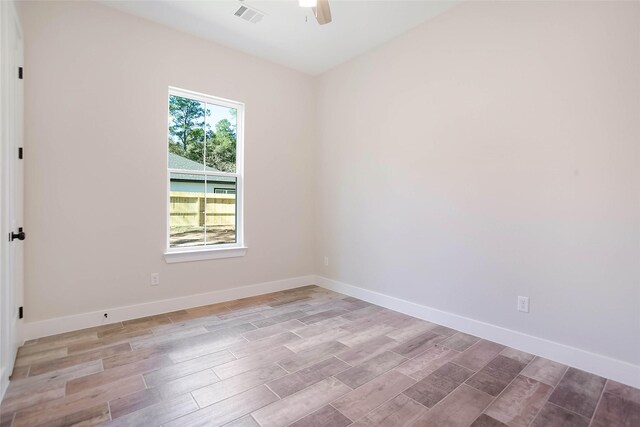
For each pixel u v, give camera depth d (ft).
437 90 9.78
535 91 7.74
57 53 8.61
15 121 7.31
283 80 13.37
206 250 11.38
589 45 6.95
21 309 8.03
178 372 6.83
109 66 9.38
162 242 10.44
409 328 9.47
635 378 6.43
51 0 8.52
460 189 9.27
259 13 9.59
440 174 9.75
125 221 9.75
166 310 10.57
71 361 7.23
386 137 11.37
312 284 14.61
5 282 6.12
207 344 8.23
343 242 13.19
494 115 8.49
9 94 6.47
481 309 8.84
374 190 11.86
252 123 12.53
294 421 5.32
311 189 14.53
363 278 12.32
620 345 6.64
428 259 10.11
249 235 12.57
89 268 9.19
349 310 11.05
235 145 12.46
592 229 6.97
